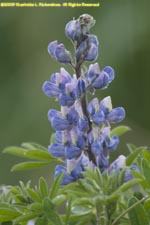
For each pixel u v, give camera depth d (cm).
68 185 58
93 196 57
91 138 61
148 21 133
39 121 132
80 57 62
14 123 132
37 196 59
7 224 60
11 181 126
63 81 62
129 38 133
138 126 131
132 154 63
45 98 133
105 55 132
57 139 62
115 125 130
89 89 62
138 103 133
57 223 57
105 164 61
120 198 61
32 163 65
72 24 62
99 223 59
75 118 61
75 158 61
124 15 133
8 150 67
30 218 58
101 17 133
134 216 57
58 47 62
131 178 59
